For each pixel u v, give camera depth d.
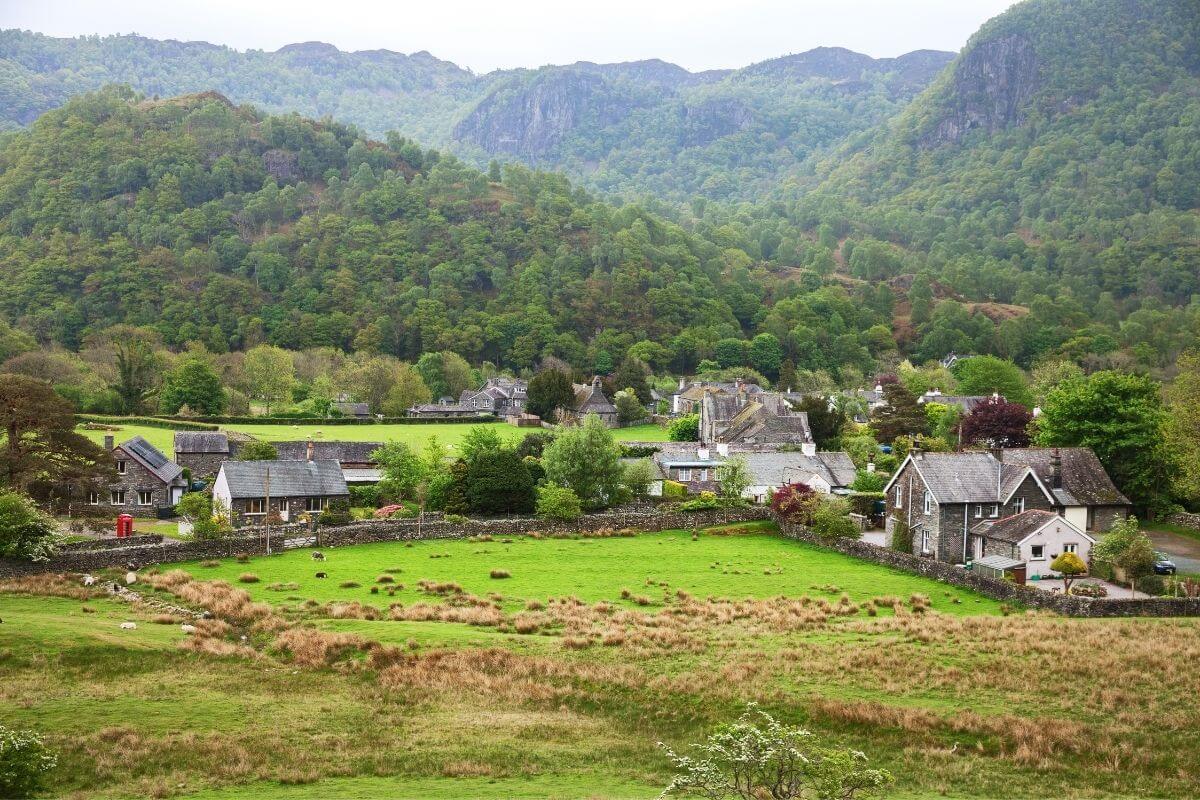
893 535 96.25
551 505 106.38
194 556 87.00
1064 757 48.09
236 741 47.62
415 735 49.62
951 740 50.03
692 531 108.00
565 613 71.12
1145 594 76.88
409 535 99.81
